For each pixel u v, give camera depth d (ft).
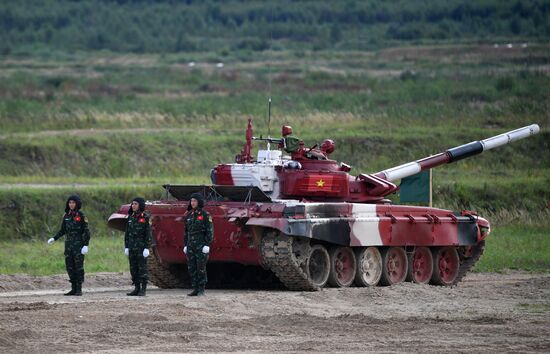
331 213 230.27
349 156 469.16
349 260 239.09
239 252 228.22
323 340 161.17
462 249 273.54
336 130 508.53
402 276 250.16
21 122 526.16
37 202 358.64
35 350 150.71
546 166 476.54
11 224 348.59
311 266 231.50
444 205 395.34
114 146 462.60
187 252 218.59
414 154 474.90
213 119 542.98
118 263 290.56
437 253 261.85
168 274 245.45
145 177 438.40
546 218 386.73
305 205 223.10
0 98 628.69
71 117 536.83
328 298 211.61
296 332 168.76
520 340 162.71
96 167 446.60
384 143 480.64
